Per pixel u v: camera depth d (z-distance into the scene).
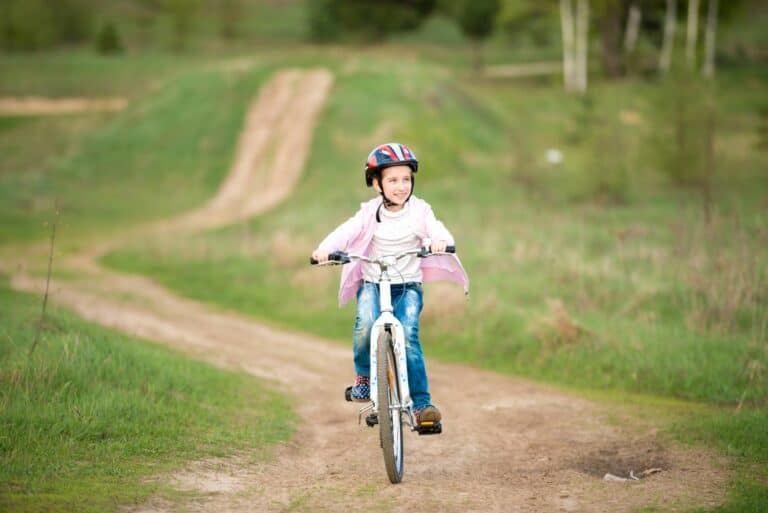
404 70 64.94
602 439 8.01
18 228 36.16
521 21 79.00
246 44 111.69
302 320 17.45
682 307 13.53
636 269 16.28
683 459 7.02
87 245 32.91
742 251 13.71
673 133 29.73
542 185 32.75
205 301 20.33
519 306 15.02
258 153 49.41
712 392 10.18
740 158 33.03
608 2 67.25
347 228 6.34
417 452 7.54
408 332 6.28
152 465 6.33
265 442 7.55
